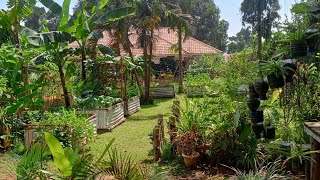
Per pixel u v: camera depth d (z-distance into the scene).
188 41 25.02
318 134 3.66
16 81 8.57
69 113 7.88
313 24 4.09
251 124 5.04
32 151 4.05
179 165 5.91
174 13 17.20
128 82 14.37
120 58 12.28
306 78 4.91
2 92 7.48
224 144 5.74
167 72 25.44
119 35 15.64
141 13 15.15
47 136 3.49
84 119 7.62
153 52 22.70
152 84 18.44
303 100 5.12
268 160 5.36
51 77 11.83
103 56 12.53
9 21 9.51
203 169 5.70
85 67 12.14
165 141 6.65
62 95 10.68
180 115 6.34
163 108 14.12
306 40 3.96
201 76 17.23
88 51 12.60
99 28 15.38
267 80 4.25
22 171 3.78
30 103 8.35
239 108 5.76
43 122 7.27
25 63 8.79
